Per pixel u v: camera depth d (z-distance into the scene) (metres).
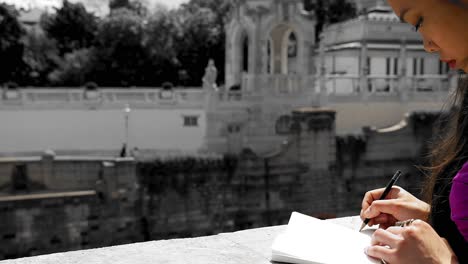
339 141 25.17
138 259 2.72
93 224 21.22
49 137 25.16
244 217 23.72
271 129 26.62
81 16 34.44
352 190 25.47
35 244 20.20
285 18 27.92
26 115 24.84
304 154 24.55
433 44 1.92
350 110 28.55
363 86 29.08
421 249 1.87
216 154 23.62
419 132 26.64
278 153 24.17
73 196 20.80
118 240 21.56
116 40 34.56
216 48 35.19
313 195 24.69
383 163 26.09
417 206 2.71
